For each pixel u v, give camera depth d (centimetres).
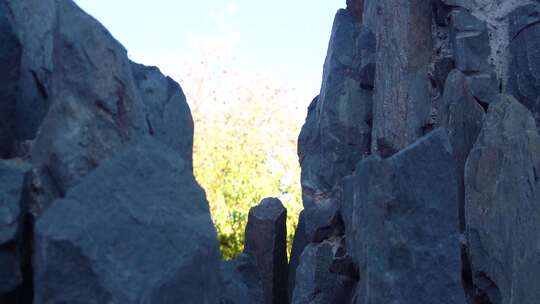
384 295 614
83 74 472
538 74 830
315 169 980
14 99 496
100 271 416
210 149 1959
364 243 650
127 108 481
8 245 429
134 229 434
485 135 746
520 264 704
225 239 1794
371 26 1004
